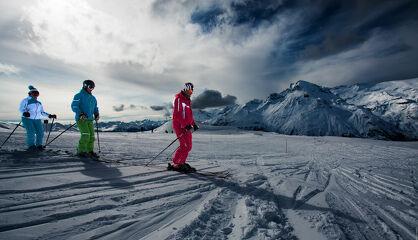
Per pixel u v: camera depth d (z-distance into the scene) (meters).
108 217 1.55
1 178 2.24
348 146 15.10
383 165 5.80
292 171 4.36
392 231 1.63
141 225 1.48
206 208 1.83
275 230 1.50
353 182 3.49
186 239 1.32
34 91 4.34
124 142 9.84
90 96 4.20
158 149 7.19
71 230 1.33
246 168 4.39
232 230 1.51
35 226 1.33
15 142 5.58
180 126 3.48
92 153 4.22
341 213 1.98
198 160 5.42
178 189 2.38
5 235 1.19
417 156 8.91
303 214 1.91
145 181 2.63
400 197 2.59
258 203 2.10
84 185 2.26
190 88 3.44
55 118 4.80
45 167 2.88
